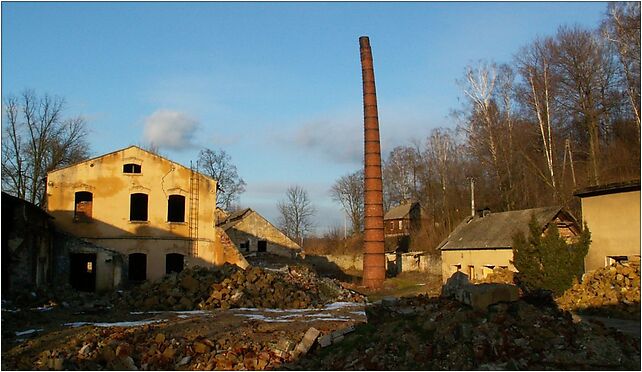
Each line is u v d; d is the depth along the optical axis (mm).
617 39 38344
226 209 69812
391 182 83188
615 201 22234
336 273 60750
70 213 34250
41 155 45656
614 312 19094
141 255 36000
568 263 23156
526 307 12945
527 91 44500
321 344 14047
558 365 11109
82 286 35250
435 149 62219
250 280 28453
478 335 11961
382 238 41125
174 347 14938
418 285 42656
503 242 34188
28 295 24672
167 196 35906
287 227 98000
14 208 25688
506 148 45969
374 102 41875
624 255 21641
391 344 12625
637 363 11211
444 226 59219
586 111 42250
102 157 35250
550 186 40406
